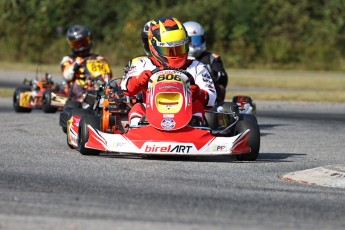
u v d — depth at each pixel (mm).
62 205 16812
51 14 110688
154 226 14961
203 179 21156
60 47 106500
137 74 26609
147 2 109250
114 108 26531
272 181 21453
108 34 108938
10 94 60500
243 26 107750
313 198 18734
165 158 25422
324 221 16109
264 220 15938
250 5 108938
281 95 60750
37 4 112375
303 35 110375
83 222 15148
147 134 24344
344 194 19641
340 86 78062
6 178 20375
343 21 111562
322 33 110750
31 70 90625
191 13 106438
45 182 19812
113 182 20062
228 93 62188
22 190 18531
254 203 17703
